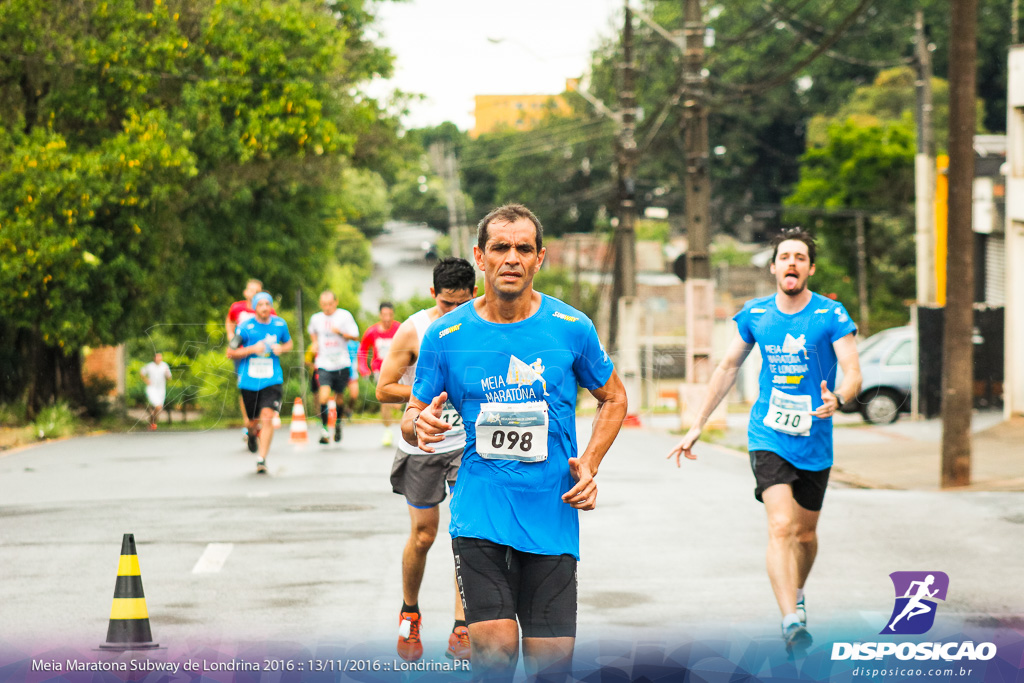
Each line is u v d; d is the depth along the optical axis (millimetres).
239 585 10094
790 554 8336
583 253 77812
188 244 38719
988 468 19250
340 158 40312
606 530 12922
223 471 18141
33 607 9227
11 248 28344
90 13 31875
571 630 5598
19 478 17422
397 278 80312
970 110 17438
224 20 33875
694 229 30719
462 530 5648
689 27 31641
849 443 22984
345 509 14266
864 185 65250
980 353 29406
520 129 78625
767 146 90688
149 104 33375
